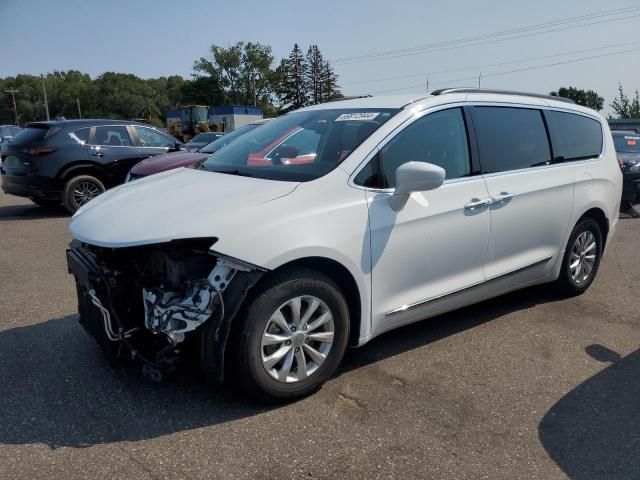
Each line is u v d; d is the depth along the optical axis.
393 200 3.50
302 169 3.55
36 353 3.87
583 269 5.18
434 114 3.93
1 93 111.44
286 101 90.06
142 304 3.20
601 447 2.91
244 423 3.04
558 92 66.50
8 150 9.63
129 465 2.67
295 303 3.16
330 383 3.52
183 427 2.99
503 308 4.93
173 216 3.07
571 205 4.77
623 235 8.46
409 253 3.61
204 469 2.66
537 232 4.51
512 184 4.25
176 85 120.56
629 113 41.78
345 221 3.30
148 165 7.92
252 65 87.38
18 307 4.81
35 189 9.40
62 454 2.74
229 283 2.93
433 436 2.97
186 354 3.13
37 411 3.12
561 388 3.52
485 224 4.04
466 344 4.15
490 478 2.65
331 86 88.81
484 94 4.34
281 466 2.69
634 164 10.55
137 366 3.65
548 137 4.71
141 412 3.12
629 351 4.09
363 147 3.55
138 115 104.69
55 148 9.39
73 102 109.44
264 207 3.12
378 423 3.08
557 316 4.75
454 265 3.91
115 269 3.20
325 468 2.69
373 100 4.17
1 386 3.40
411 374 3.66
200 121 36.97
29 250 7.06
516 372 3.72
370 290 3.47
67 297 5.11
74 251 3.56
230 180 3.58
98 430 2.95
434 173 3.33
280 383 3.17
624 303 5.11
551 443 2.93
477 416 3.18
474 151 4.08
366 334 3.53
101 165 9.78
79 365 3.68
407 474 2.66
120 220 3.17
